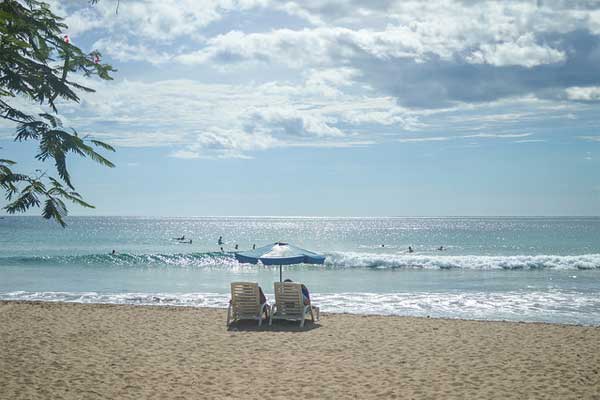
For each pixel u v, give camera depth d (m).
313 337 11.20
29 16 5.73
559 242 68.38
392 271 29.66
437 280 25.16
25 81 5.66
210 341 10.73
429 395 7.12
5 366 8.48
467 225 171.38
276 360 9.12
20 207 5.13
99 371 8.27
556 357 9.37
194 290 22.11
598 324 14.17
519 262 30.86
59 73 5.91
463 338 11.09
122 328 12.08
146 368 8.49
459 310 16.45
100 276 27.81
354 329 12.11
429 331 11.85
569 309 16.59
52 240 74.75
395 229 135.25
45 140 5.32
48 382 7.61
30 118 5.54
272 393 7.20
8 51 5.33
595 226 145.75
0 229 121.56
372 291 21.14
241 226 166.00
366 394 7.17
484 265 30.88
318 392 7.25
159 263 34.84
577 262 30.95
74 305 15.66
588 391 7.29
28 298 19.12
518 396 7.08
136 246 60.84
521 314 15.76
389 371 8.39
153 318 13.47
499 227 142.38
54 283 24.59
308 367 8.64
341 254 35.22
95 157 5.56
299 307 12.66
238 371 8.36
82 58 5.92
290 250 13.25
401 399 6.96
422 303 17.78
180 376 8.03
